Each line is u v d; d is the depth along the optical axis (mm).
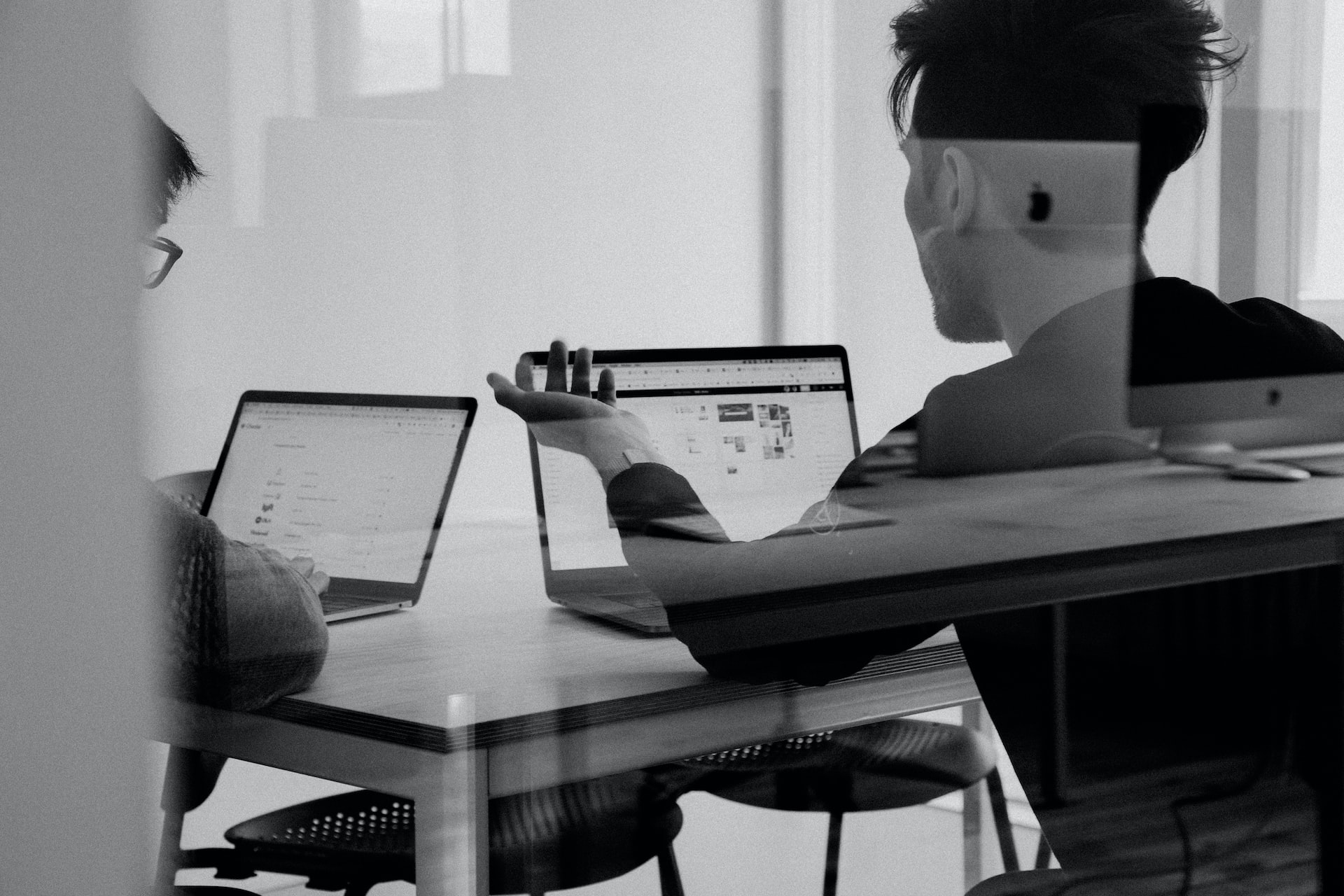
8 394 596
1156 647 677
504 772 802
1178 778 676
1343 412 708
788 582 803
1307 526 656
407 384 1005
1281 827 657
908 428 741
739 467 1160
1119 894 679
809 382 1188
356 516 985
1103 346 695
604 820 809
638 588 978
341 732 795
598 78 1055
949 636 819
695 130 1075
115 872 641
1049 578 694
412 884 814
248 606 785
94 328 615
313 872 809
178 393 852
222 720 783
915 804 816
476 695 804
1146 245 729
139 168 635
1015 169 725
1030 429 710
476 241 1016
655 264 1106
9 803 608
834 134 1104
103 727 629
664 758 821
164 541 689
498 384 1047
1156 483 688
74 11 594
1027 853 794
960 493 730
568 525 1036
